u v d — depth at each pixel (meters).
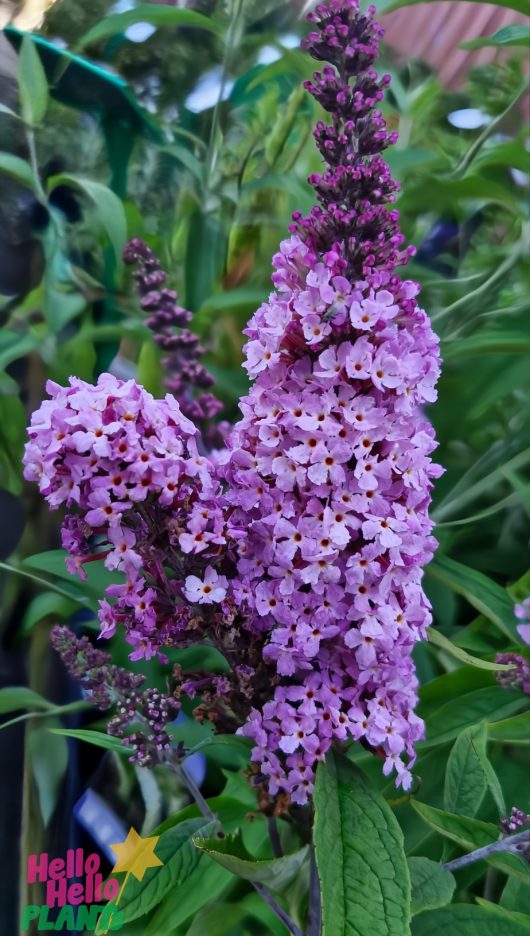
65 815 0.32
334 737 0.20
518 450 0.32
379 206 0.20
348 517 0.19
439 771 0.29
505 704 0.28
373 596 0.19
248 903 0.28
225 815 0.28
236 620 0.20
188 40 0.35
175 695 0.21
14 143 0.33
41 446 0.18
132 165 0.35
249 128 0.37
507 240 0.36
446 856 0.26
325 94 0.20
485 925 0.22
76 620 0.33
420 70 0.39
